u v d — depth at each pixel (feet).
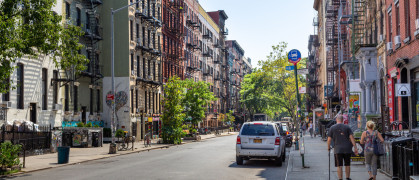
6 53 52.26
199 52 247.50
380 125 74.95
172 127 129.90
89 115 130.41
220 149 96.84
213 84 281.95
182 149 99.66
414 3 63.87
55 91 107.76
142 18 154.81
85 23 127.85
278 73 217.56
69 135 108.37
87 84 130.21
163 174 49.26
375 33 94.84
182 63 211.82
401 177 38.99
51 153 86.84
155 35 169.78
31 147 81.76
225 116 303.89
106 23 142.61
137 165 60.44
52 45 58.03
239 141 59.93
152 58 164.86
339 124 39.58
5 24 49.93
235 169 54.75
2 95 86.07
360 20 105.09
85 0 127.85
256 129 59.98
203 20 261.65
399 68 70.54
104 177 47.01
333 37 154.40
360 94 96.48
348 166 39.09
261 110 280.51
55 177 48.11
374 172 39.19
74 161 68.03
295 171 49.39
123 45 142.61
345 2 136.26
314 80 262.67
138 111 149.48
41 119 99.30
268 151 58.59
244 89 303.48
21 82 92.53
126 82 141.90
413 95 65.10
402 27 70.69
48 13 55.98
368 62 93.25
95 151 93.76
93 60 129.70
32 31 54.90
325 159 63.52
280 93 250.37
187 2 223.92
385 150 44.11
